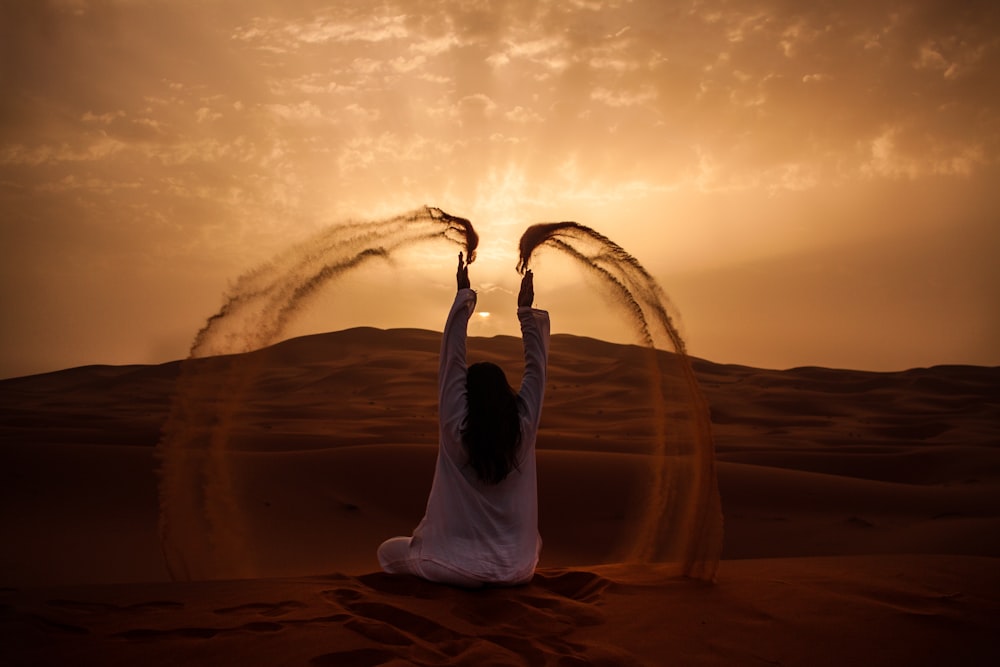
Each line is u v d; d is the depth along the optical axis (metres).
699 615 5.21
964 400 79.06
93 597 5.46
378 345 113.69
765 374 100.12
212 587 5.84
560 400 71.88
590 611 5.21
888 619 5.09
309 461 22.39
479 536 5.64
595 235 7.11
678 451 8.84
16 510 17.59
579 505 20.00
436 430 45.44
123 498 18.92
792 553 17.27
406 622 4.84
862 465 33.22
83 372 112.19
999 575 6.28
